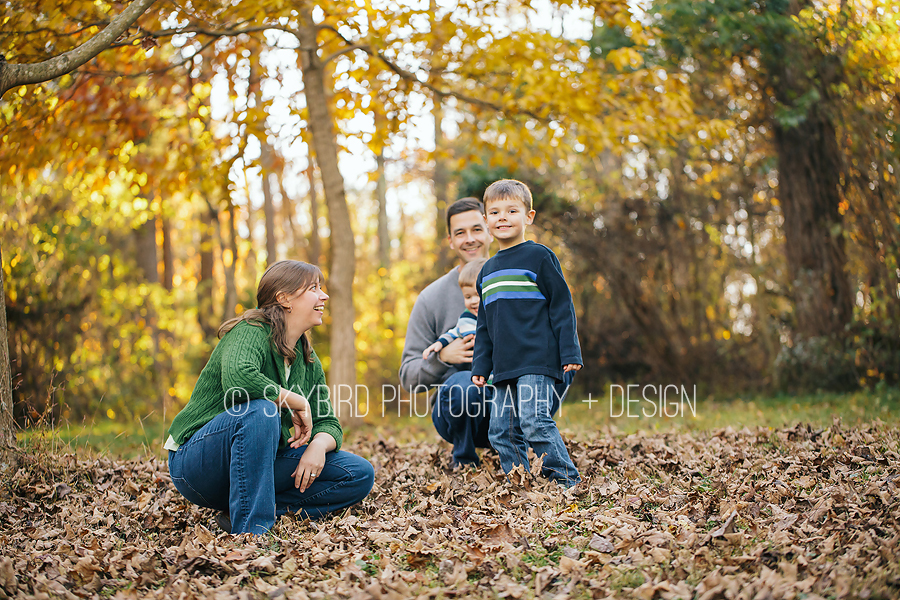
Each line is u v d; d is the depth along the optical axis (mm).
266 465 2723
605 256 9586
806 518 2479
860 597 1772
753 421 5273
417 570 2266
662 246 9562
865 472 3021
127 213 9742
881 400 6051
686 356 9469
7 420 3613
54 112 6281
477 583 2123
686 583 2006
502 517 2695
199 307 15172
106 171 7973
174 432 2879
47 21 4754
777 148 8016
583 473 3443
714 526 2512
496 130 8586
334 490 3012
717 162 9344
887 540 2100
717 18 7840
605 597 1963
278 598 2062
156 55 7316
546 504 2852
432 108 8383
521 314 3258
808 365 7570
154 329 11805
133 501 3465
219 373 2871
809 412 5586
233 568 2297
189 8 5457
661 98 7570
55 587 2174
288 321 2963
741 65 8172
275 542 2600
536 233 10648
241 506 2699
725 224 9523
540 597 1992
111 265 9930
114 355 9617
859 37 6516
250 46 7562
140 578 2248
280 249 22531
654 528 2484
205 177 8188
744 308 10234
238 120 7602
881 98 6371
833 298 7598
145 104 7719
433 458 4160
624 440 4602
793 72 7672
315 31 7230
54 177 8422
